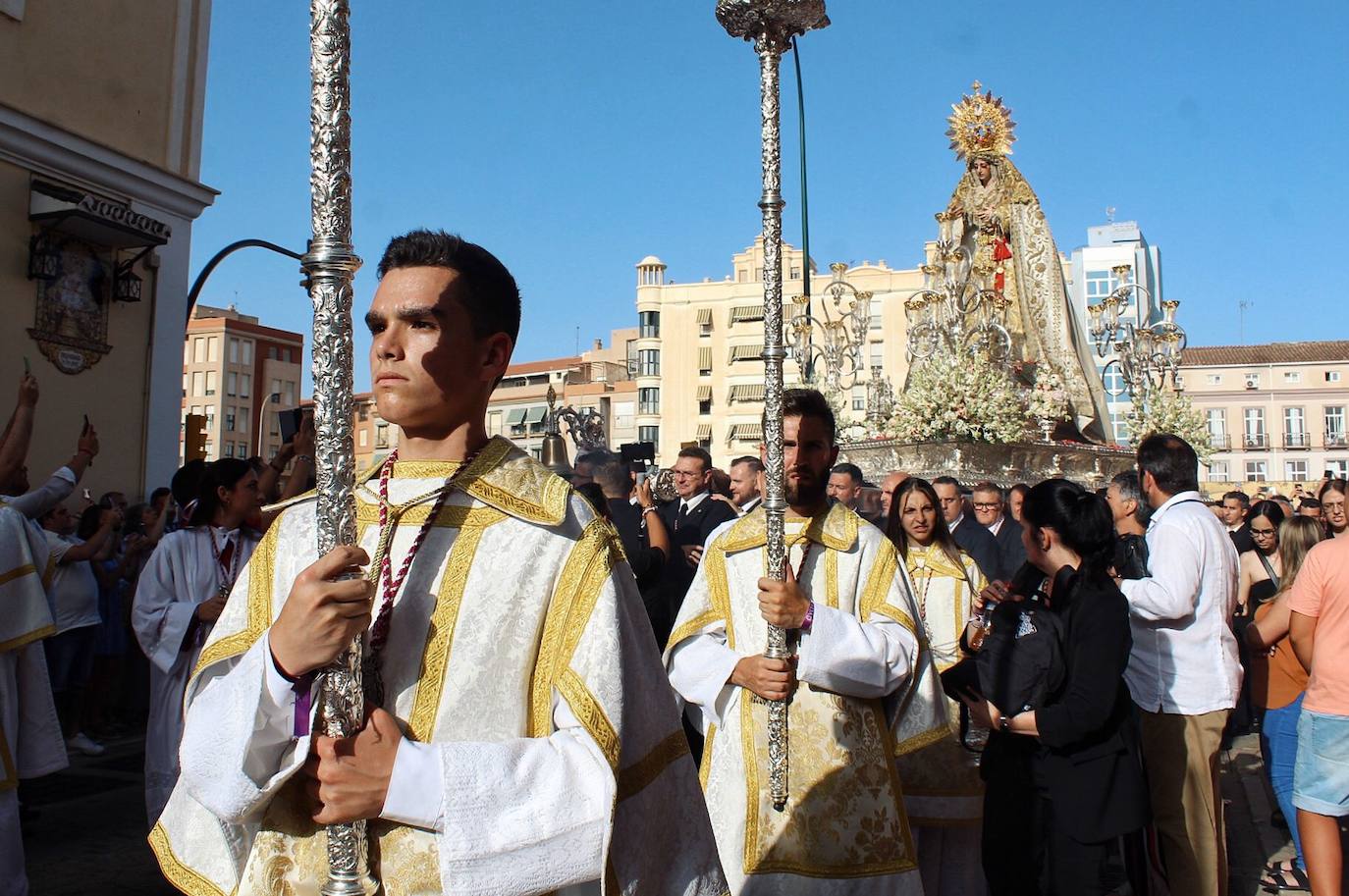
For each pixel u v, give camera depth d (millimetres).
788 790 3717
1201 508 5016
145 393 11594
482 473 2031
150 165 11539
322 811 1702
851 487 7488
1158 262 59656
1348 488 7852
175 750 5250
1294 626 4547
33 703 5066
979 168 20078
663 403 63719
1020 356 19578
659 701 2025
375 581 1913
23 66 10258
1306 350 60812
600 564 1954
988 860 3893
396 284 2037
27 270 10234
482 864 1668
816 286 60000
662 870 1961
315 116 1722
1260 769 8789
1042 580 4098
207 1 12555
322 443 1727
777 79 3850
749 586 4004
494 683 1872
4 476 4988
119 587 9547
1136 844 4469
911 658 3791
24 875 4723
